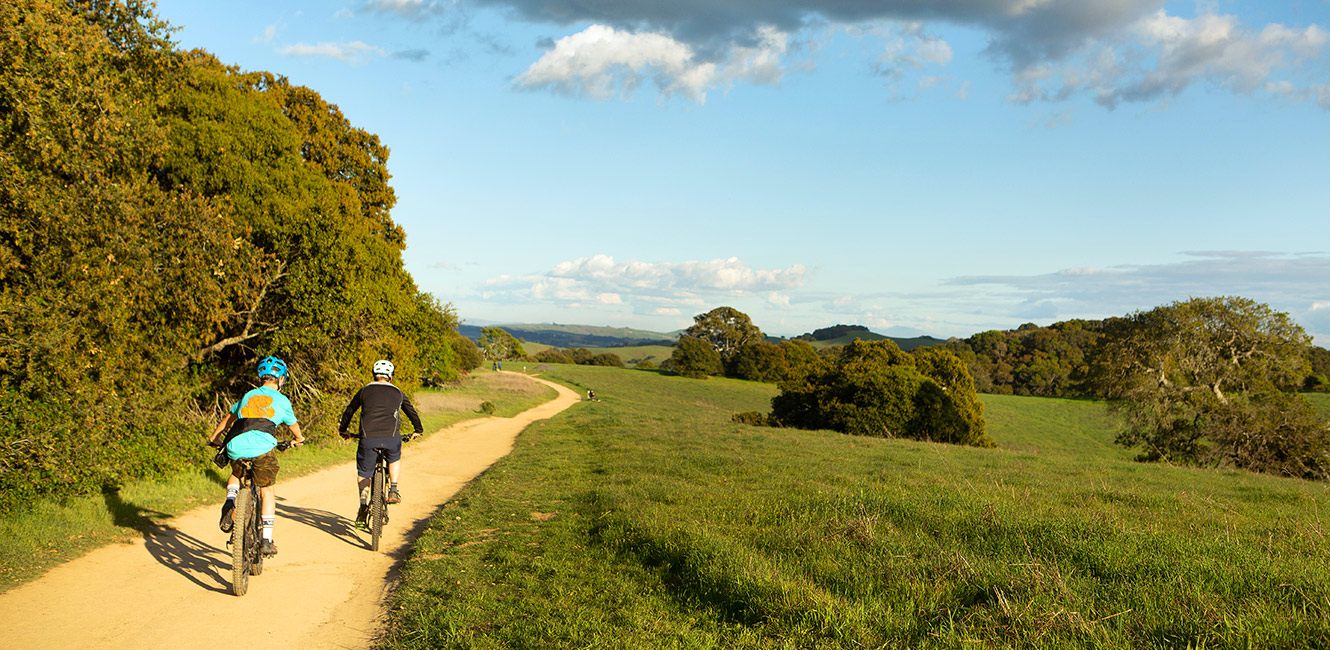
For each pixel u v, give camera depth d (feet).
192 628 15.89
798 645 13.28
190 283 38.52
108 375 29.45
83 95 31.22
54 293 28.02
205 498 31.55
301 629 16.21
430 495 38.04
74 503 25.13
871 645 12.94
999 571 16.51
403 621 16.01
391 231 98.63
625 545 22.04
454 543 23.94
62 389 26.53
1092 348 142.00
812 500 27.61
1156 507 29.89
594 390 240.12
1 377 25.04
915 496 28.68
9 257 27.12
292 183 54.54
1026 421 185.06
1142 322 128.36
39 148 28.63
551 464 46.32
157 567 20.58
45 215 27.91
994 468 46.06
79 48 31.53
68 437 25.50
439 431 81.25
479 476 43.83
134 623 15.98
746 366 344.90
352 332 56.75
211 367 50.44
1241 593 14.93
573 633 14.17
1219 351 121.29
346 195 72.49
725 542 19.97
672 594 17.16
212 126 50.60
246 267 46.68
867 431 102.32
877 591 16.07
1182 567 16.55
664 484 33.94
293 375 53.11
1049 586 15.05
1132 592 14.85
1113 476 44.93
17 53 28.35
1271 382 118.32
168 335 37.06
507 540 23.86
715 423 96.48
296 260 53.47
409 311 73.92
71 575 19.03
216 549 23.53
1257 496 36.65
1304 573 15.87
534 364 400.47
